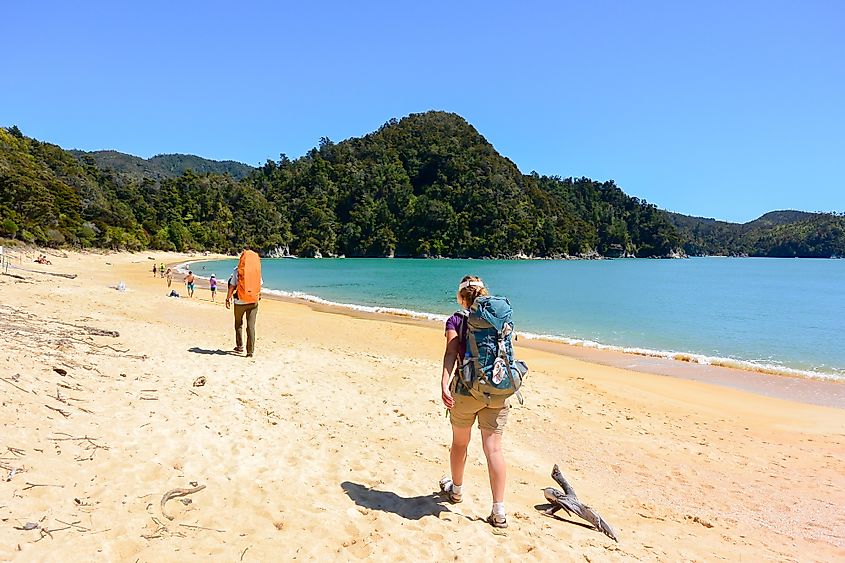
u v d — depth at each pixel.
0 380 4.63
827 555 4.05
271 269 79.69
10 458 3.39
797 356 16.30
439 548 3.22
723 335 20.33
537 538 3.54
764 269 101.56
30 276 25.92
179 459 4.10
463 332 3.51
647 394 10.44
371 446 5.34
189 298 24.70
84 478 3.43
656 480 5.65
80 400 4.91
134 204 118.56
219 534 3.06
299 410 6.28
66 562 2.53
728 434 7.84
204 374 7.22
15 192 58.88
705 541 4.10
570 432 7.12
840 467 6.48
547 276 69.50
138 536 2.89
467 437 3.72
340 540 3.19
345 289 41.44
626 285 53.16
